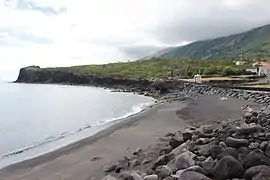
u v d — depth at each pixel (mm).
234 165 9953
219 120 29188
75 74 177250
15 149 23141
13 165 17766
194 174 9750
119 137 24484
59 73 194250
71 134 29047
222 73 110188
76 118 42188
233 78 90625
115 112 47844
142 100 68750
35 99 80500
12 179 15406
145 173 12531
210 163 10797
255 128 13289
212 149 12195
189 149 13852
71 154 19750
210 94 65375
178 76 120250
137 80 118500
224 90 62875
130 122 33156
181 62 166375
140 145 21156
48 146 23766
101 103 64688
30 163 18062
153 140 22297
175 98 65375
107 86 136875
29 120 40812
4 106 62375
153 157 16000
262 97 46750
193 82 89125
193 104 48844
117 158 18078
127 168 14961
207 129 16938
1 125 36312
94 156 18922
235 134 13469
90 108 55562
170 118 34531
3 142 25781
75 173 15773
